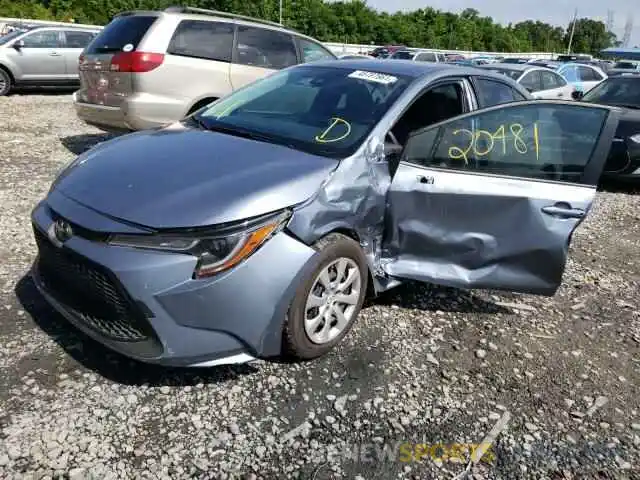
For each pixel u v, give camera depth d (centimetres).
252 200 265
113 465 227
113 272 245
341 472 235
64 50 1284
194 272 249
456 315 373
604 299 422
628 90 854
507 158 333
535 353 337
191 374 286
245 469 231
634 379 321
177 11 661
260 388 281
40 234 286
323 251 288
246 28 717
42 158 700
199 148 318
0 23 2098
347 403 276
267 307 266
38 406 255
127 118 636
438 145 327
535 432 269
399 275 339
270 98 392
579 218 326
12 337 302
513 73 1155
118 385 273
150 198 264
